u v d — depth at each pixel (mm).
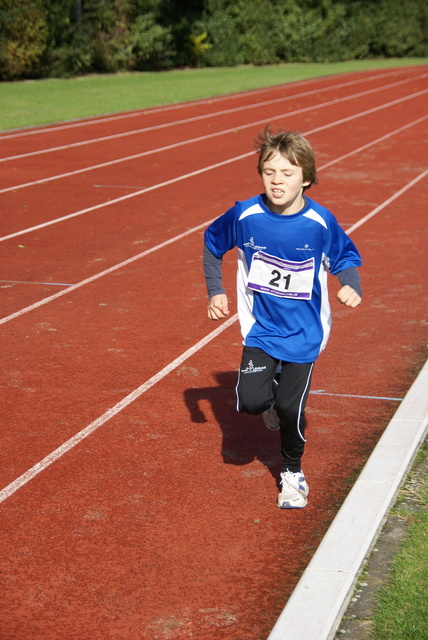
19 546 4180
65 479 4879
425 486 4637
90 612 3654
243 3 50406
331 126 25203
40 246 11102
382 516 4277
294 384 4328
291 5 54594
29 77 38938
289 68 50250
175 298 8703
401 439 5125
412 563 3881
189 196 14727
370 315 8117
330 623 3422
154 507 4551
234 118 27047
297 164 4062
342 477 4871
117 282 9344
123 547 4164
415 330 7637
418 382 6059
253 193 14914
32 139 21750
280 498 4508
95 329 7703
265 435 5461
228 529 4320
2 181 16188
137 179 16453
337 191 15109
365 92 36875
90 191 15227
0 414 5809
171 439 5402
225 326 7793
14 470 4992
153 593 3785
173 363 6816
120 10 42469
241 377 4375
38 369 6688
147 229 12125
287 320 4328
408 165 17953
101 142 21484
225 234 4398
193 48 47250
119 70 43562
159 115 27484
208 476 4902
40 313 8203
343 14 58812
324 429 5531
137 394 6168
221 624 3561
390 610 3537
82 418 5742
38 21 37125
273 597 3744
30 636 3496
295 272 4242
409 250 10789
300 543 4184
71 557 4082
